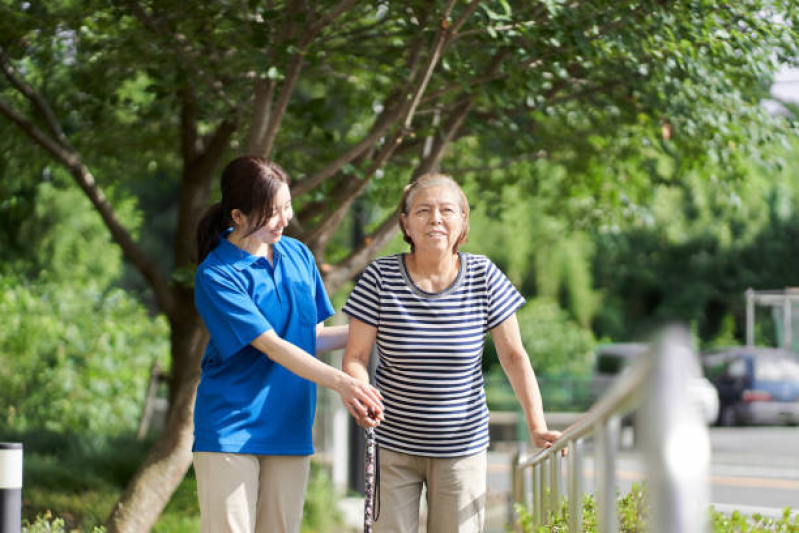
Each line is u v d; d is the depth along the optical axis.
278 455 3.37
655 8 5.57
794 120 7.00
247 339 3.25
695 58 5.88
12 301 11.66
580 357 21.80
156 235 30.34
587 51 5.52
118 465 8.65
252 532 3.30
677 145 7.50
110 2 6.09
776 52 6.24
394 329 3.47
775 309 24.70
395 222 7.14
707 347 28.94
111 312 12.59
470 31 5.59
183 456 6.16
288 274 3.46
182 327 8.70
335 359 9.38
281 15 5.80
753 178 8.28
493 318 3.54
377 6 6.25
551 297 25.72
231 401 3.30
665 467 1.31
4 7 6.18
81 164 7.85
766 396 17.47
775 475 11.80
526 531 4.00
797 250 27.23
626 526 3.02
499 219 10.41
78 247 13.13
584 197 9.78
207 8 6.07
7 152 8.91
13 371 11.37
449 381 3.47
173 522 7.04
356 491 9.76
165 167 11.11
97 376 11.80
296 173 8.20
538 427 3.52
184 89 7.67
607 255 27.67
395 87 7.02
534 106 7.08
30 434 9.84
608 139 8.49
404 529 3.49
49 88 8.39
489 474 12.07
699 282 28.31
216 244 3.44
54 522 5.92
